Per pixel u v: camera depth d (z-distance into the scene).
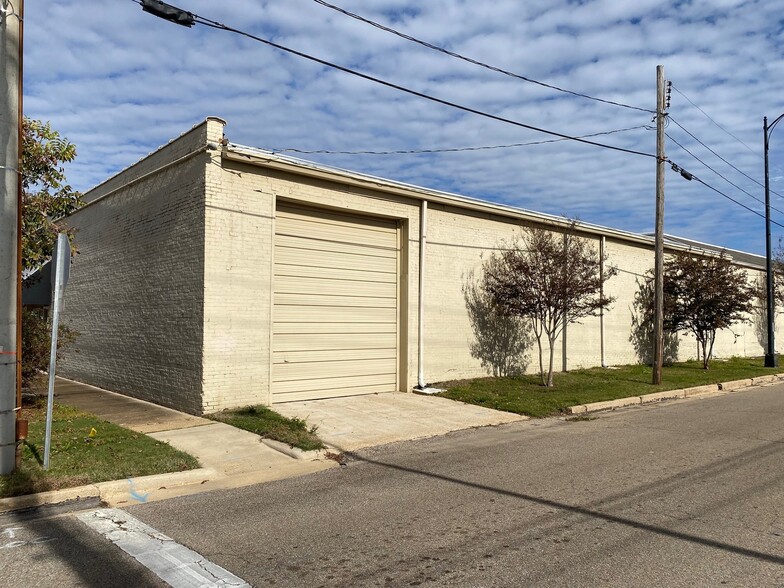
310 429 9.82
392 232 14.18
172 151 12.30
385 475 7.36
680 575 4.30
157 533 5.32
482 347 15.85
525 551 4.79
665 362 22.91
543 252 14.84
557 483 6.85
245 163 11.41
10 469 6.59
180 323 11.58
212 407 10.90
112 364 14.45
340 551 4.86
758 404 13.44
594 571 4.38
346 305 13.23
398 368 14.16
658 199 16.02
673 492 6.41
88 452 7.79
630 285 21.03
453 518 5.65
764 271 30.58
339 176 12.59
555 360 18.06
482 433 10.05
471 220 15.63
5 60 6.63
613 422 11.09
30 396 12.46
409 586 4.19
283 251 12.23
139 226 13.41
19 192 6.82
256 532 5.34
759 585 4.13
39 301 20.44
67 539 5.17
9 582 4.30
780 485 6.64
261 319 11.57
